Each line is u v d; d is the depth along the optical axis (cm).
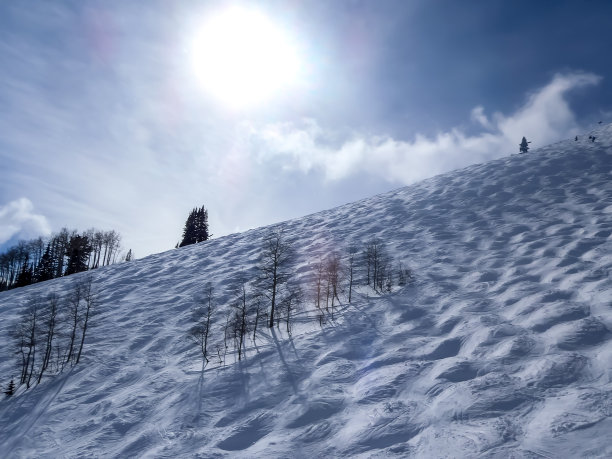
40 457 1315
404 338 1627
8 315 3241
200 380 1627
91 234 6644
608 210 2805
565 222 2806
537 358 1205
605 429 789
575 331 1305
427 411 1048
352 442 984
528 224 2938
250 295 2656
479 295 1934
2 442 1481
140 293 3291
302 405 1234
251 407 1330
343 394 1262
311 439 1049
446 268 2448
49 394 1844
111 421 1445
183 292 3130
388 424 1018
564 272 1942
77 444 1345
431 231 3284
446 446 866
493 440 841
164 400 1530
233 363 1734
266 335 2020
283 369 1546
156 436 1273
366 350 1591
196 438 1205
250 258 3762
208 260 3994
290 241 3934
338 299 2331
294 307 2361
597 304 1505
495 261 2380
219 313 2531
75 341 2428
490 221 3206
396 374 1298
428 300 1998
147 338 2361
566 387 1016
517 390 1034
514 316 1588
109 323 2680
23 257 6856
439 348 1448
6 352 2414
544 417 892
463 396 1053
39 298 3625
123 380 1866
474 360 1269
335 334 1803
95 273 4328
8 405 1797
